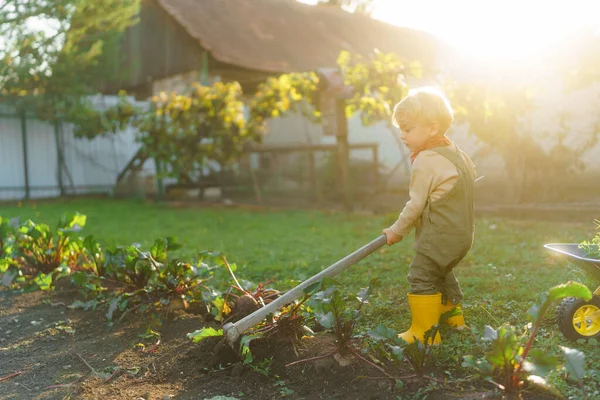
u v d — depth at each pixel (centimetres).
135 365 335
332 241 761
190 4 1418
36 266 543
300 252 684
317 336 344
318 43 1509
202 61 1284
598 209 849
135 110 1354
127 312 420
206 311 418
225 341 323
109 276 453
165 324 399
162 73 1405
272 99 1216
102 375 322
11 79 1316
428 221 316
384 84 1025
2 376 334
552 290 237
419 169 312
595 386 261
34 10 1254
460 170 311
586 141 927
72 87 1370
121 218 1083
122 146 1747
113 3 1327
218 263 431
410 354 277
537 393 254
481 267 551
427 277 319
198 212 1177
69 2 1257
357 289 479
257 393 290
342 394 279
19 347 381
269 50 1359
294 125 1406
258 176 1402
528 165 989
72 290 500
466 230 314
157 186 1423
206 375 315
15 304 483
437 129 318
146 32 1445
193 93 1291
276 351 324
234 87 1293
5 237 569
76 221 536
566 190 959
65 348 374
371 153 1455
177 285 420
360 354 308
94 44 1376
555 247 350
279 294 372
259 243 761
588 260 309
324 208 1172
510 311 392
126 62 1519
